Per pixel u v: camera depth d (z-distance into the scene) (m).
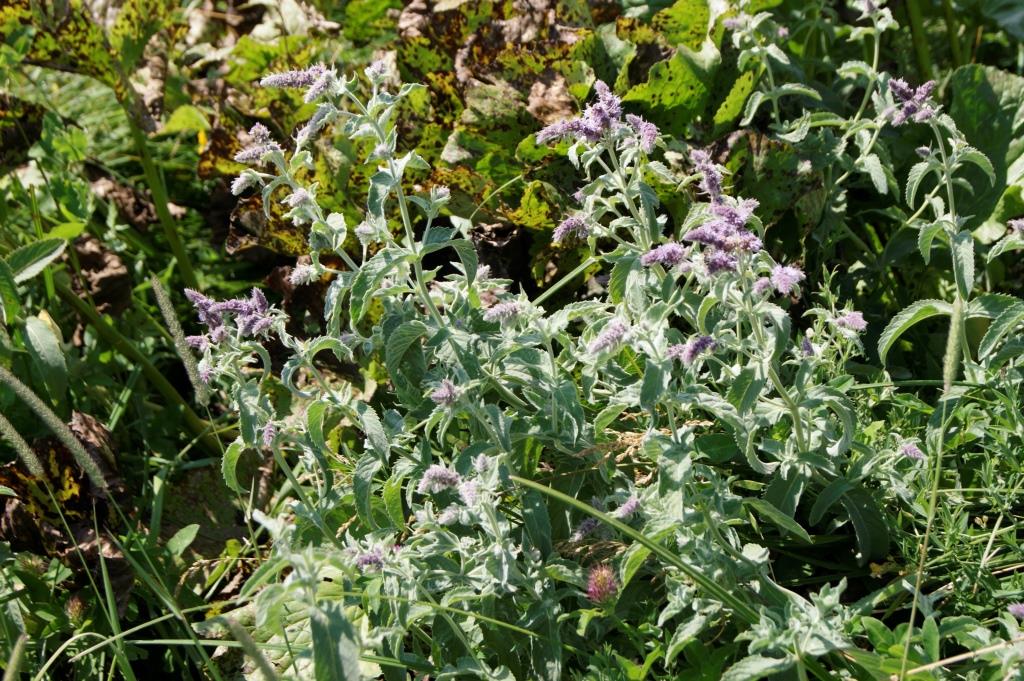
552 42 2.04
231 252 2.13
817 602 1.61
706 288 1.80
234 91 2.20
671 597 1.67
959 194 2.07
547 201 2.00
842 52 2.29
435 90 2.09
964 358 1.83
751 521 1.78
